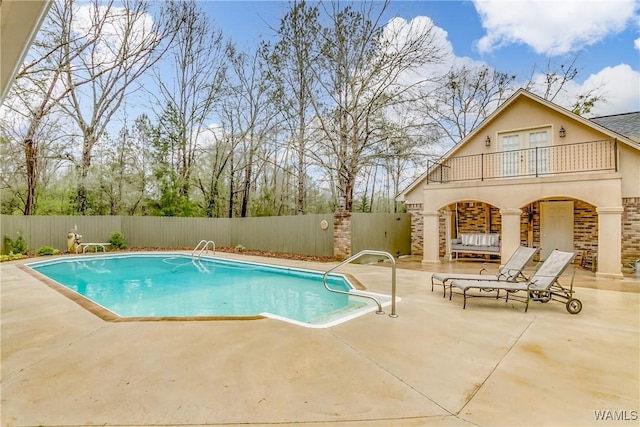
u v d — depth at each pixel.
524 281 7.29
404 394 3.01
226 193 22.47
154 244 17.73
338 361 3.71
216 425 2.56
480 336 4.54
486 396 2.98
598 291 7.50
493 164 13.52
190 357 3.81
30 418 2.63
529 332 4.70
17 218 14.28
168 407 2.79
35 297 6.83
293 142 18.89
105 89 18.25
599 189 9.34
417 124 17.44
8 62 2.38
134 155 19.47
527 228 13.20
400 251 15.07
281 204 24.20
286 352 3.96
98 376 3.34
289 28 16.75
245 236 17.84
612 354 3.93
